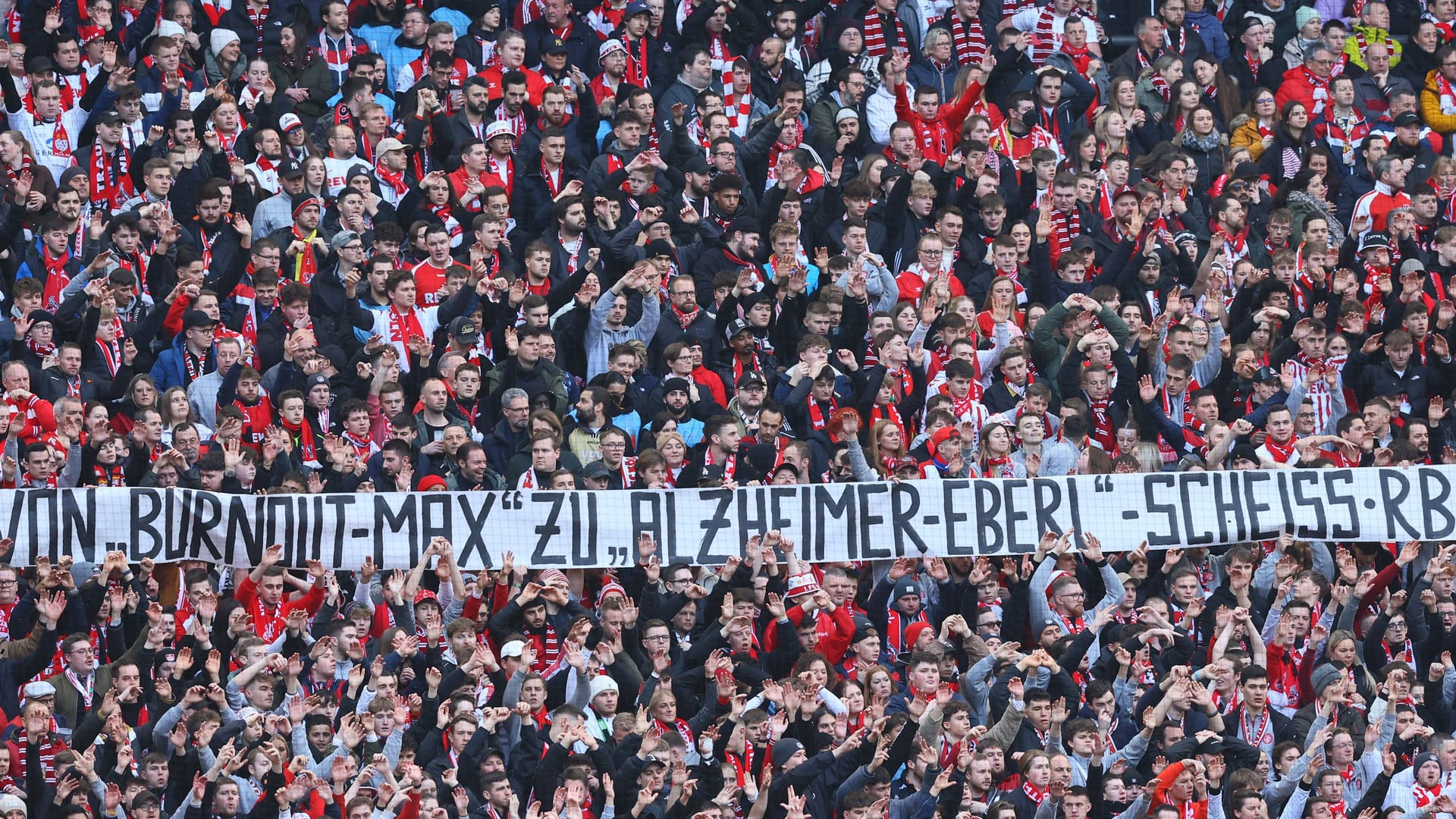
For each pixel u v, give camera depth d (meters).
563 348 68.31
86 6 73.81
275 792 54.66
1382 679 62.34
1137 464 65.25
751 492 62.88
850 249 71.00
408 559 61.16
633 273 67.38
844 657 61.16
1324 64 80.81
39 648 56.78
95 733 55.75
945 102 79.50
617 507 62.28
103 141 70.56
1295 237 76.62
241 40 76.50
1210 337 70.19
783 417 66.31
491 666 58.03
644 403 66.56
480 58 76.62
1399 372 71.25
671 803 56.91
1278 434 67.62
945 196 74.31
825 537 62.94
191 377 64.75
